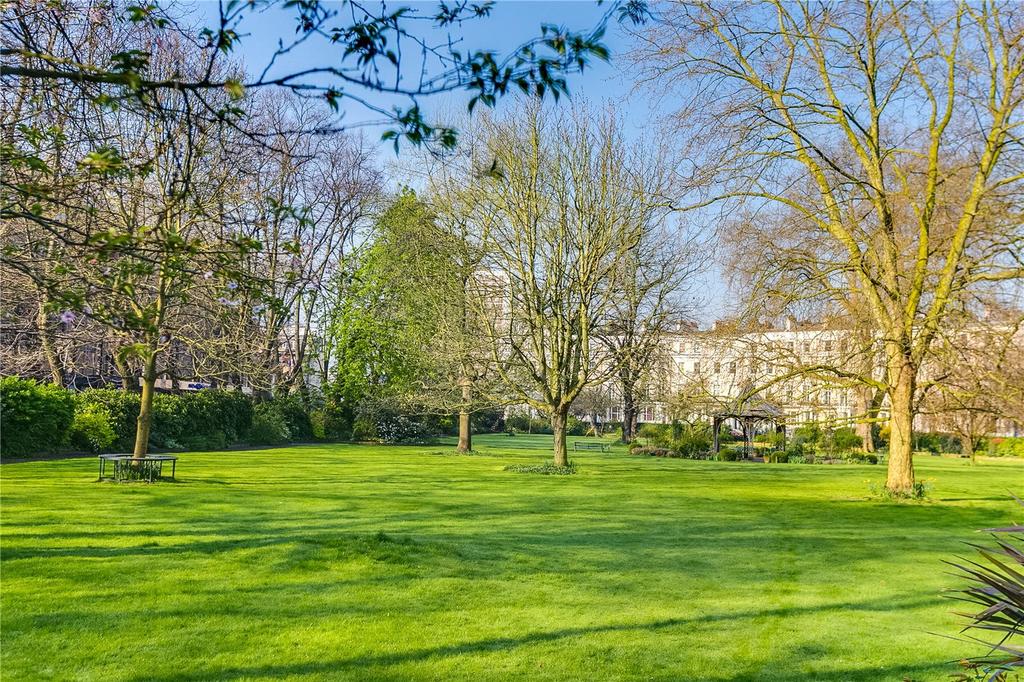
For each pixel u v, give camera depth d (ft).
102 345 60.54
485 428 195.31
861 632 22.45
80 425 71.41
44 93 20.83
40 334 38.01
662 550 34.81
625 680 18.21
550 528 39.96
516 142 78.54
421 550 31.01
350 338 124.67
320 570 27.25
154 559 27.50
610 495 58.29
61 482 48.98
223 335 57.11
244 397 105.19
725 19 58.44
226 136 40.91
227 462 75.15
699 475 84.07
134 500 42.19
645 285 79.10
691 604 25.22
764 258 57.72
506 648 20.10
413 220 92.48
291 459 83.92
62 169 22.74
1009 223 51.47
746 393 60.80
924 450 152.05
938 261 58.23
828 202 57.21
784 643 21.27
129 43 27.58
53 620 20.38
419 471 74.08
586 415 212.64
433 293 85.25
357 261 123.85
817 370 58.29
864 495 61.82
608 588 26.96
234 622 21.11
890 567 32.32
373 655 19.13
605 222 77.25
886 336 56.59
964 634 22.33
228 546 30.07
